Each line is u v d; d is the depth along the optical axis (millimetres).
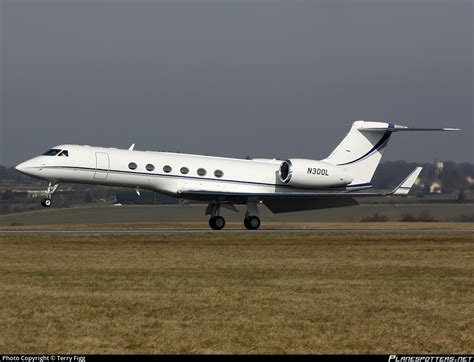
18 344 49438
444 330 54938
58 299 63719
